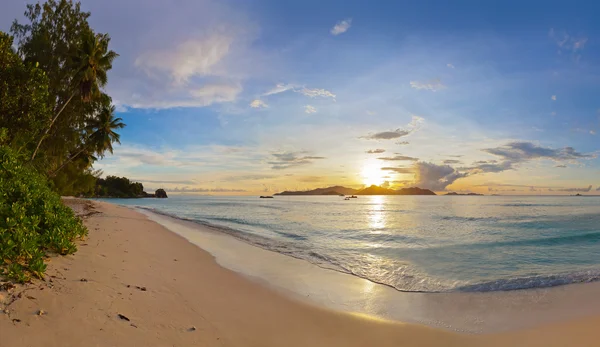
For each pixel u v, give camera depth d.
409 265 11.75
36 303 4.50
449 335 5.77
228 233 19.05
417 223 29.66
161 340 4.45
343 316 6.53
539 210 50.03
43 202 8.16
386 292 8.40
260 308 6.55
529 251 15.03
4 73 15.74
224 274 8.97
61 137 30.52
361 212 49.25
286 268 10.48
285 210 52.78
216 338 4.89
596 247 16.19
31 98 16.22
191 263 9.85
